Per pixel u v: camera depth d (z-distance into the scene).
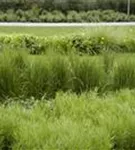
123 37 11.86
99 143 4.12
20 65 6.12
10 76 5.91
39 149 4.01
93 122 4.67
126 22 32.88
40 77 6.02
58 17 32.56
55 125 4.44
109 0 38.31
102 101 5.27
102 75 6.30
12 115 4.67
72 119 4.70
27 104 5.63
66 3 36.88
